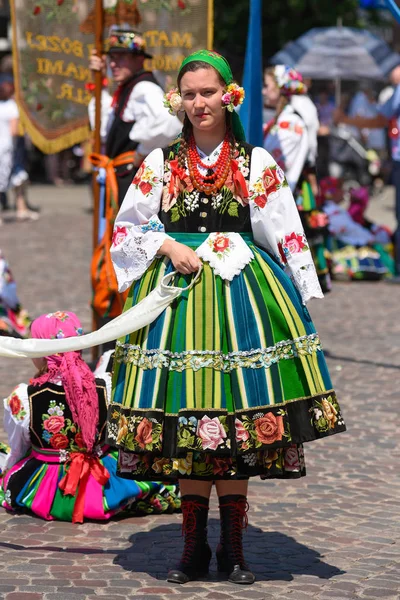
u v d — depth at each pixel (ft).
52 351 16.92
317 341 16.66
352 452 23.79
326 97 77.15
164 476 16.38
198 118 16.46
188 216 16.76
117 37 27.89
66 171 96.12
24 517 19.76
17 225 65.67
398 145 46.91
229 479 16.19
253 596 16.02
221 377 15.90
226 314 16.20
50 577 16.66
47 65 31.50
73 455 19.77
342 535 18.80
